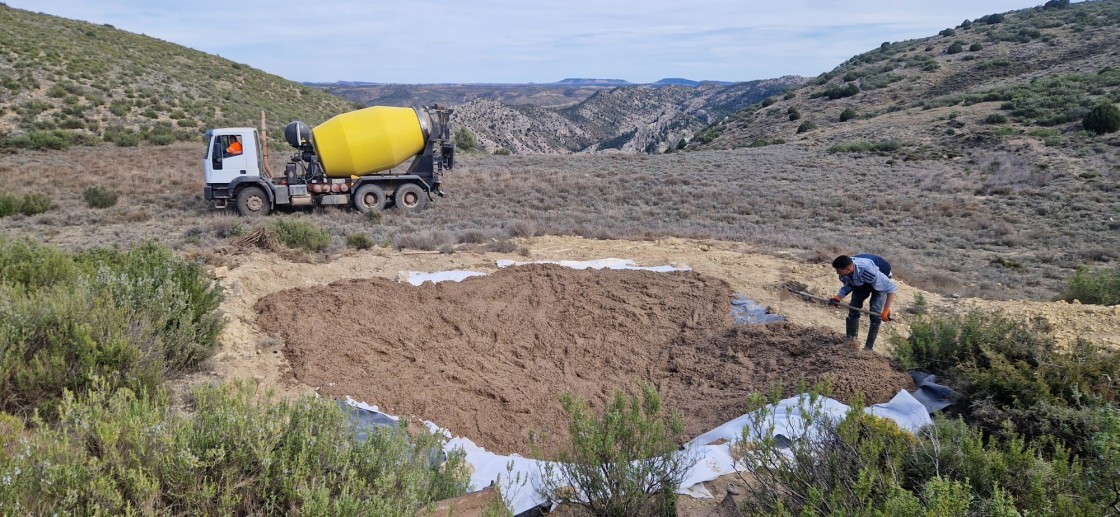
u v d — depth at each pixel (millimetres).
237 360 7148
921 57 80375
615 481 4027
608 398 6883
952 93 61375
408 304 9547
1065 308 8812
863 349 7406
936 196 26375
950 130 42594
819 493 3266
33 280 7094
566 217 19953
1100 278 10633
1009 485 3619
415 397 6621
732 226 19250
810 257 12977
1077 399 5008
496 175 29531
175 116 41156
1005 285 12742
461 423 6160
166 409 3674
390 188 20109
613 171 32938
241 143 18547
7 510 2766
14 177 23922
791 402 5828
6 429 3547
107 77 44125
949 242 18609
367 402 6453
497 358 7922
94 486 2947
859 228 20609
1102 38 69375
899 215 22766
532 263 12008
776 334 8188
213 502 3227
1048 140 35500
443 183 26328
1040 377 5402
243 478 3340
